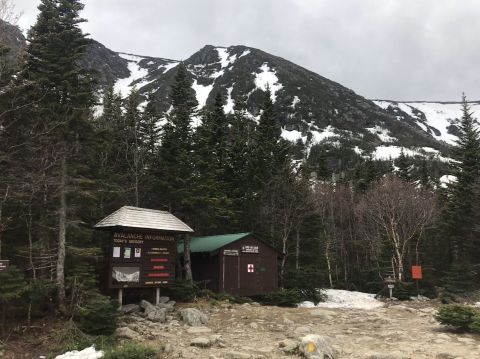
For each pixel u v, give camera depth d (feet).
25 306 47.09
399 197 138.41
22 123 54.44
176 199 83.51
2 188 52.06
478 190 128.06
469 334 49.32
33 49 57.36
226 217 95.61
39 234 55.72
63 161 52.37
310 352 38.19
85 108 55.21
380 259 144.87
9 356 38.96
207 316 59.06
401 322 58.95
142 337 45.57
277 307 74.54
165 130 92.99
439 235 146.72
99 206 76.28
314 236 123.85
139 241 62.18
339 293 116.37
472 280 113.09
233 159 115.65
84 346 40.83
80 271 52.21
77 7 59.06
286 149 123.44
